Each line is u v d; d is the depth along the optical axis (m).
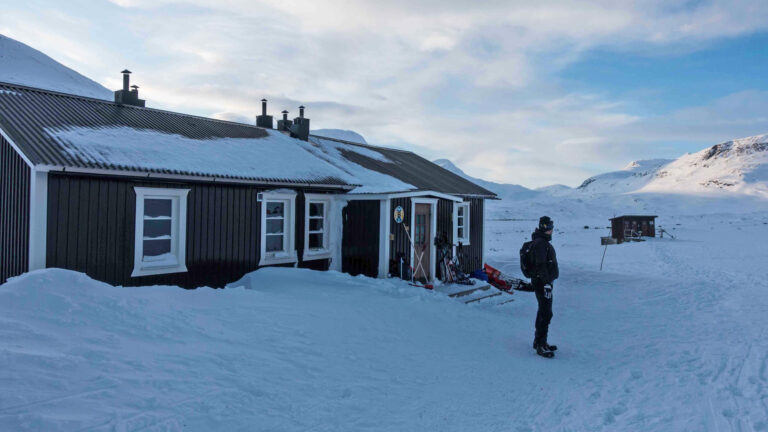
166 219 9.04
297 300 7.61
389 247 11.45
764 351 6.66
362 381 4.83
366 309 7.64
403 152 20.56
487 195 16.67
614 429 4.08
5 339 4.05
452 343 6.79
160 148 9.57
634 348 7.12
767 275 16.88
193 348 4.83
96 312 5.06
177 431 3.32
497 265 19.98
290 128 15.70
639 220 43.16
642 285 14.52
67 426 3.07
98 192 7.97
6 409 3.09
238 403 3.88
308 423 3.77
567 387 5.26
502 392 4.98
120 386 3.71
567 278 16.39
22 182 7.52
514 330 8.30
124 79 12.98
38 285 5.13
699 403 4.73
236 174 9.80
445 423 4.07
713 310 10.12
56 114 9.48
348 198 12.02
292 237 11.21
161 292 6.38
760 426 4.12
